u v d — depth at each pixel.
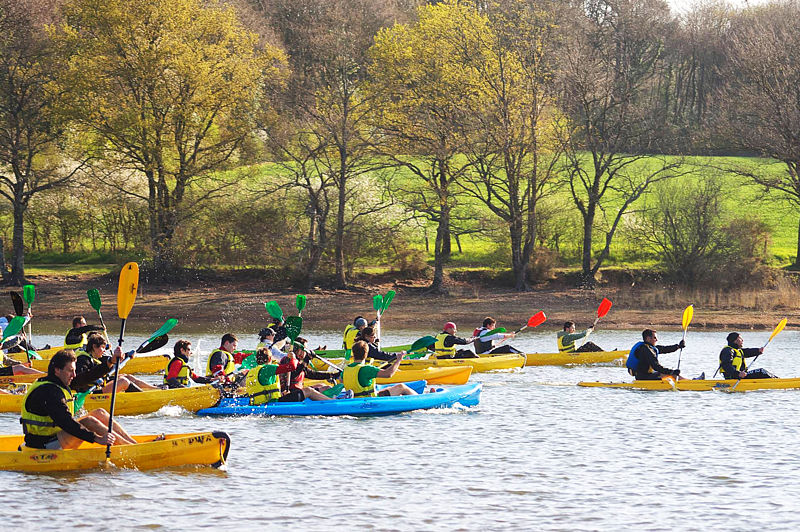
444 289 44.81
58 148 48.59
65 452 11.42
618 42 50.81
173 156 45.88
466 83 41.84
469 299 42.97
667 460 12.53
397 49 42.62
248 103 44.09
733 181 62.88
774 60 42.62
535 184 43.72
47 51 43.53
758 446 13.44
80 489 10.73
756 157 67.12
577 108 44.25
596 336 32.84
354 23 45.44
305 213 45.44
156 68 42.19
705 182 47.38
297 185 44.97
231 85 43.59
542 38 41.69
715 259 43.91
